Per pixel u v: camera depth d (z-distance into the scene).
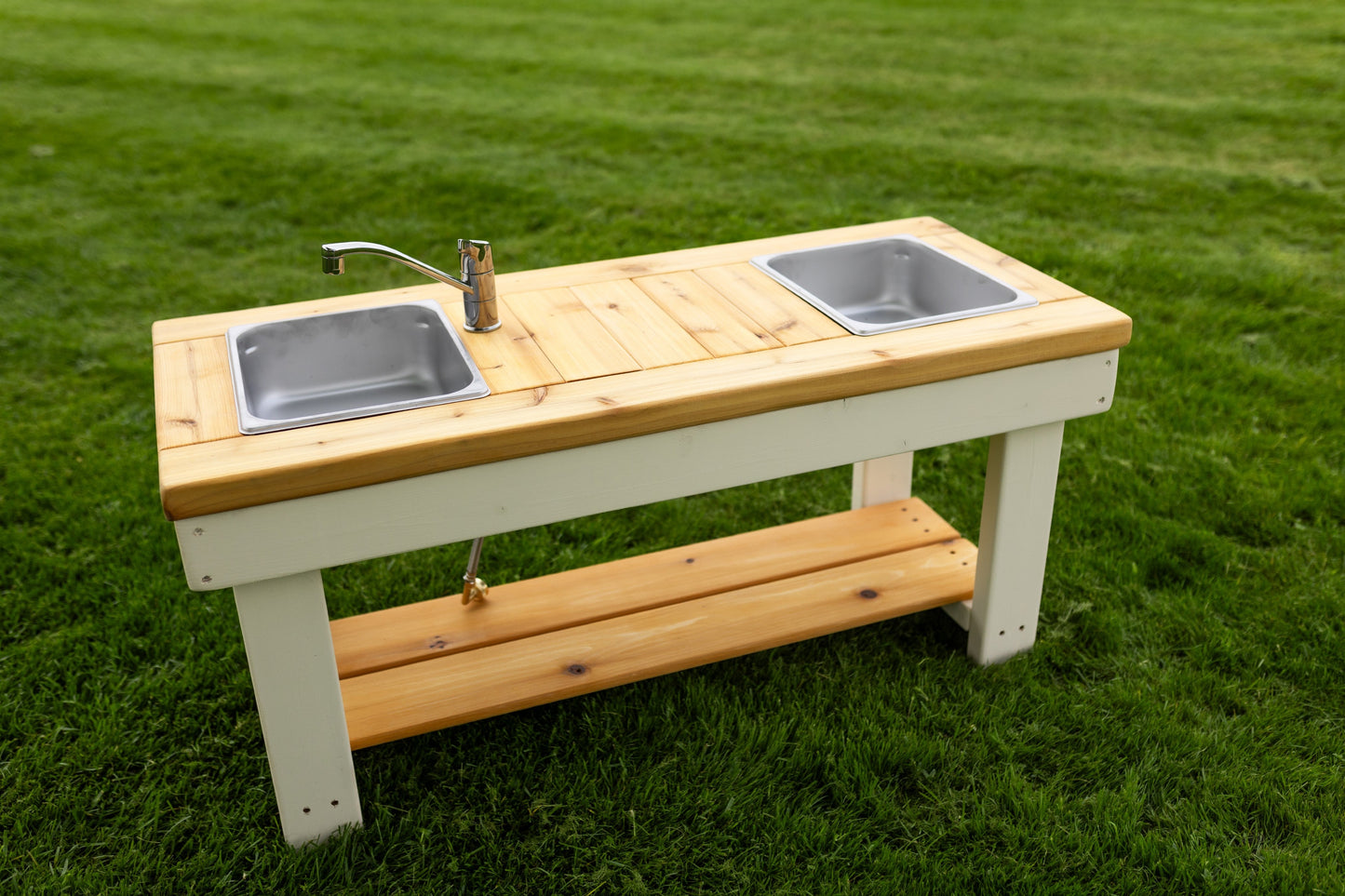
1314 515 2.67
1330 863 1.73
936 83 7.17
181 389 1.68
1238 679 2.16
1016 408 1.90
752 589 2.28
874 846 1.80
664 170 5.54
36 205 4.98
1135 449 2.96
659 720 2.07
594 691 2.11
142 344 3.67
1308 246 4.42
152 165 5.55
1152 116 6.30
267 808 1.90
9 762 1.99
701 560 2.36
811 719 2.06
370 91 7.05
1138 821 1.85
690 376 1.71
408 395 1.98
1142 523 2.65
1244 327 3.69
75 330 3.77
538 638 2.13
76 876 1.77
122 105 6.62
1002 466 1.99
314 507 1.51
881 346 1.80
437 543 1.61
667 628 2.15
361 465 1.49
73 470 2.94
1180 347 3.52
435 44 8.48
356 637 2.11
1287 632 2.28
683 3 10.11
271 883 1.75
